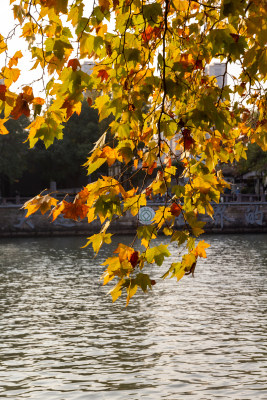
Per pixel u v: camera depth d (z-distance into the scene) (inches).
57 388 678.5
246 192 3764.8
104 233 158.7
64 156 3361.2
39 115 155.3
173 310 1155.3
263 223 3353.8
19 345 887.7
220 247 2551.7
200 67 172.1
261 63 154.3
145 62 172.4
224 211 3319.4
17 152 3228.3
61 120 156.6
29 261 2129.7
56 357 816.9
